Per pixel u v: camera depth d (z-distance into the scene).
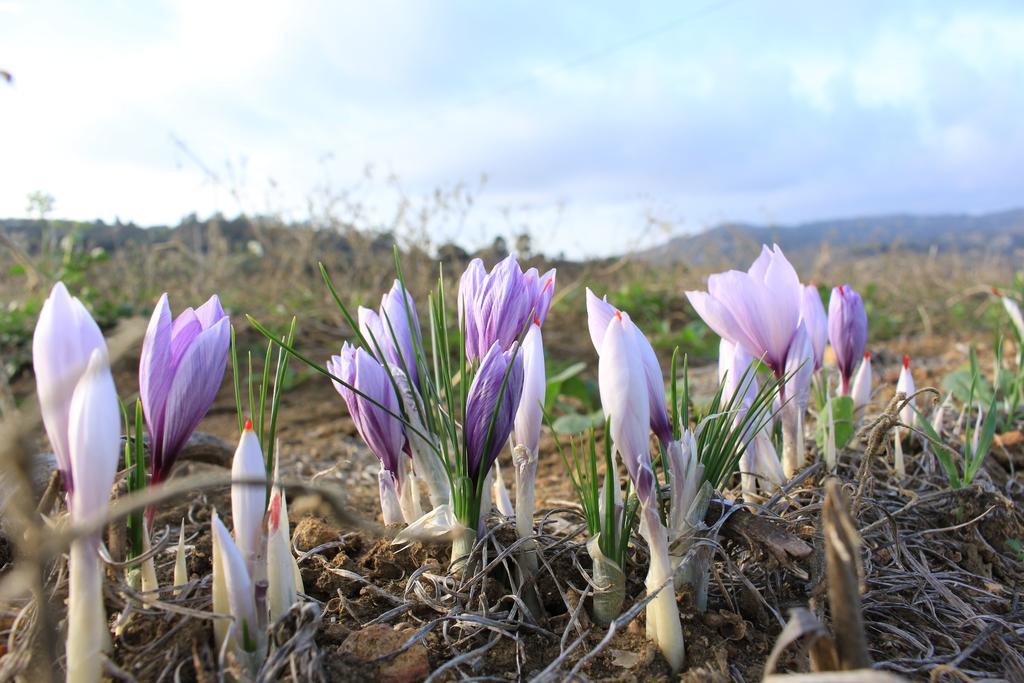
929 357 0.95
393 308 0.24
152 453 0.17
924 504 0.29
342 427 0.65
